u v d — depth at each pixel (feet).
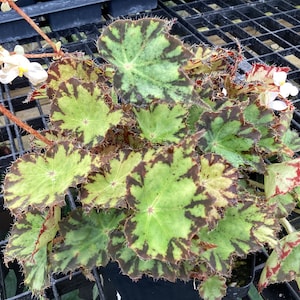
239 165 0.85
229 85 0.91
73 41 1.71
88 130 0.77
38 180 0.72
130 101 0.73
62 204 0.70
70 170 0.71
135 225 0.67
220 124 0.80
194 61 0.83
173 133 0.80
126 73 0.75
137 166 0.67
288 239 0.81
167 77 0.74
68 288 0.93
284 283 0.92
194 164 0.67
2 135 1.32
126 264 0.73
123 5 1.75
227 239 0.76
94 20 1.72
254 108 0.86
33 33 1.67
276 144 0.85
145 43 0.76
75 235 0.79
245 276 0.84
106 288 0.94
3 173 1.22
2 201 1.17
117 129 0.82
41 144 0.88
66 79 0.84
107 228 0.79
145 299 0.86
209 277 0.77
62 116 0.78
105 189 0.72
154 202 0.69
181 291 0.83
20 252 0.77
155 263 0.74
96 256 0.78
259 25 1.64
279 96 0.91
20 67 0.75
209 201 0.66
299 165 0.81
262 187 0.92
